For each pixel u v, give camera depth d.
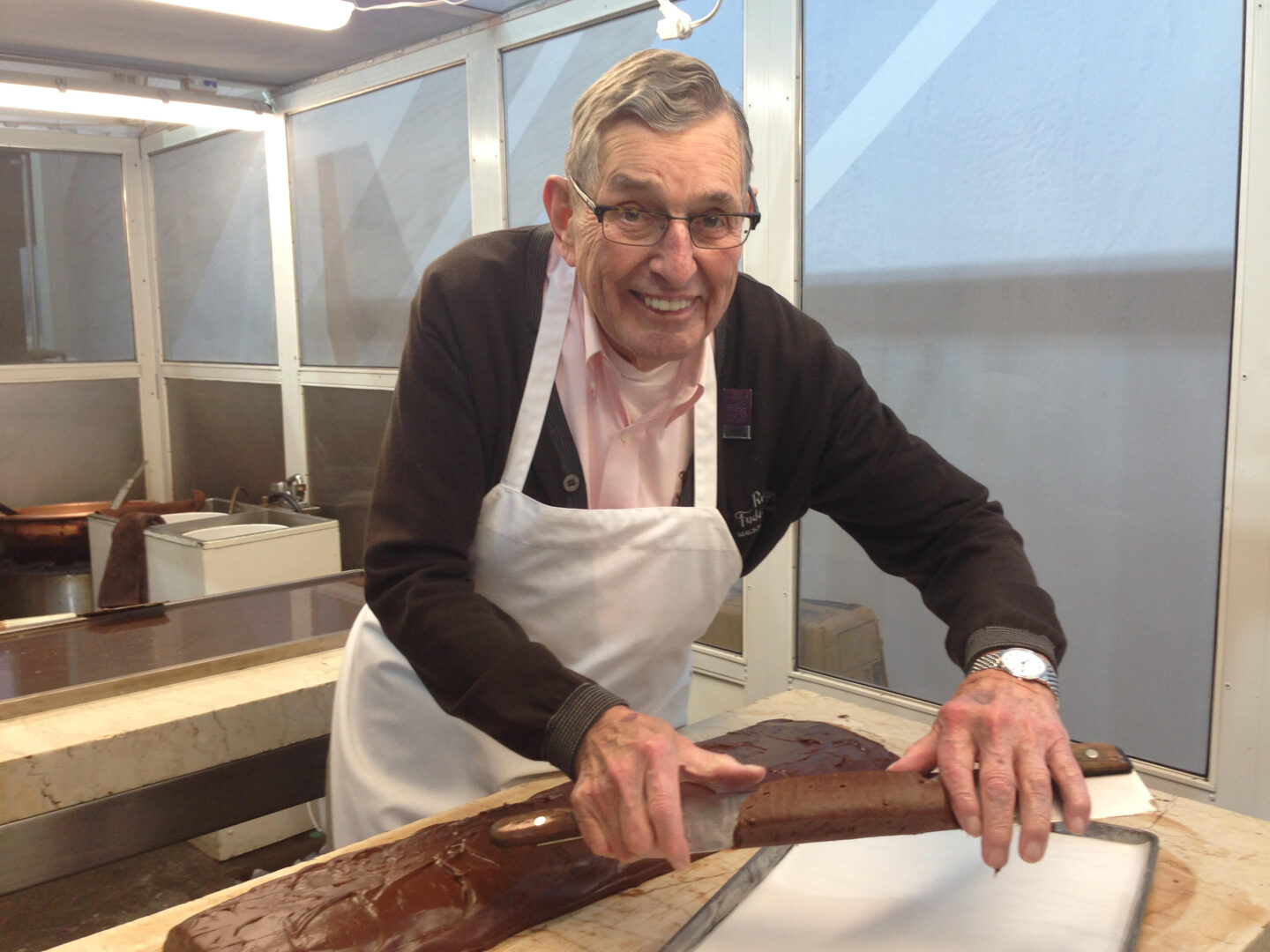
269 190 3.75
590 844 0.79
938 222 2.12
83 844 1.39
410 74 3.13
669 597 1.17
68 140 4.12
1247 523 1.73
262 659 1.74
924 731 1.32
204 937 0.83
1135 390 1.88
